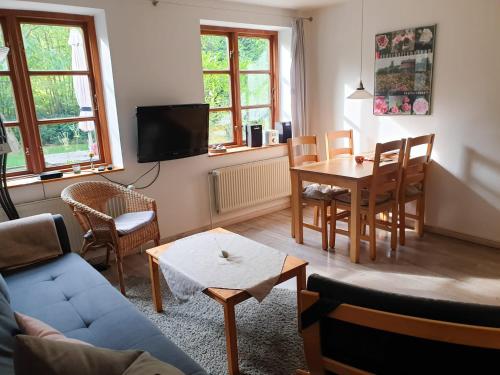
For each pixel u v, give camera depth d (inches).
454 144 149.1
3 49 102.4
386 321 42.4
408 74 158.2
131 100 142.1
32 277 93.0
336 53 184.4
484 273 123.3
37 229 101.9
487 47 135.5
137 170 147.6
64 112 139.2
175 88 152.6
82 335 69.3
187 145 154.6
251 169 179.2
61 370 41.9
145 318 74.5
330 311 46.4
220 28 174.1
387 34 162.1
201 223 169.3
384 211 144.3
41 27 131.0
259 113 197.9
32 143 132.8
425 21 150.3
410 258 135.9
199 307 107.5
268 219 184.4
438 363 43.8
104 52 137.2
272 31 192.7
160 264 94.4
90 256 139.6
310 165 151.1
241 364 83.9
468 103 143.2
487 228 144.5
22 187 123.6
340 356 51.1
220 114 181.9
